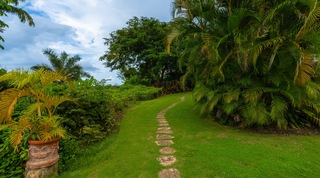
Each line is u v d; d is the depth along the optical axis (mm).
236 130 4938
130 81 15906
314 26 4180
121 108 8117
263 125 4852
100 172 2961
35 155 2746
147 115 7137
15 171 2895
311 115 4797
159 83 16719
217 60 4766
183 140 4211
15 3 9812
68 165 3309
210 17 5363
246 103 4758
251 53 4324
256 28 4504
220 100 5434
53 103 3012
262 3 4684
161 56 14477
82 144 4172
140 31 15578
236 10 4586
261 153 3455
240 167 2943
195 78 6512
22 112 3188
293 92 4410
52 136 2828
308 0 3904
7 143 2873
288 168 2939
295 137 4398
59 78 3098
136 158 3354
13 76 2699
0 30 7910
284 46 4375
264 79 4859
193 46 5773
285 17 4547
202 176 2729
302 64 4039
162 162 3154
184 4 5543
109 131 5109
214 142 4039
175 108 8188
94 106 5082
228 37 4918
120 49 15797
